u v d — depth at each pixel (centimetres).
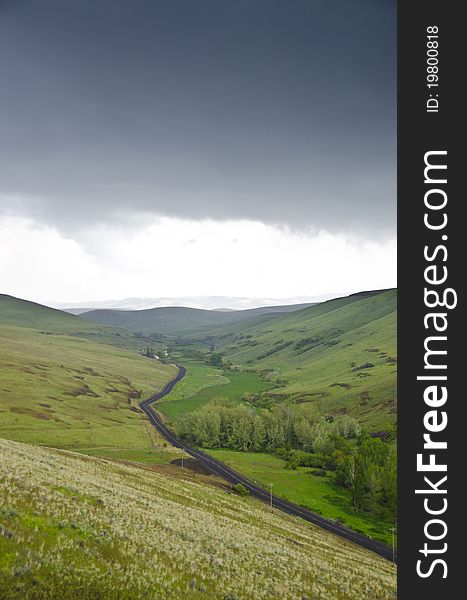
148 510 4447
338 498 12106
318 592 3603
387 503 11575
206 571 3091
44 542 2445
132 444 15362
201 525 4716
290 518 9325
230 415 18375
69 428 15950
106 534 2927
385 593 4284
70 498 3509
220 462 14538
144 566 2702
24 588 2034
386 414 19962
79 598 2138
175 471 11256
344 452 15712
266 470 14375
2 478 3294
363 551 8044
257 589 3122
